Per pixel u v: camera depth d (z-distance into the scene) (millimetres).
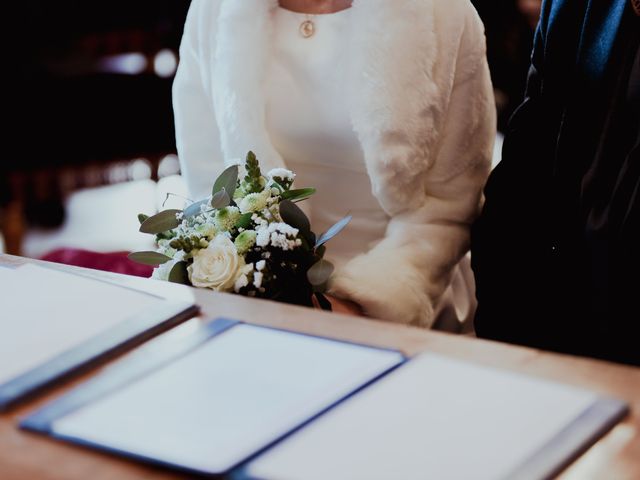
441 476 704
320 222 1715
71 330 982
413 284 1551
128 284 1122
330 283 1475
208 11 1714
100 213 4305
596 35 1362
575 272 1415
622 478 702
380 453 735
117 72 3684
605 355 1374
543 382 823
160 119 3723
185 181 1807
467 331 1800
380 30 1532
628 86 1335
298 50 1614
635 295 1335
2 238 3590
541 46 1462
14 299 1078
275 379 856
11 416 847
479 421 770
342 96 1591
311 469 722
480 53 1577
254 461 737
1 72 3596
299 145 1653
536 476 698
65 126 3607
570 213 1416
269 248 1365
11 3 3896
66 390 882
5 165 3523
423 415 784
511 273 1508
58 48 3914
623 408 778
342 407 803
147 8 4238
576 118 1392
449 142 1602
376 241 1669
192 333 967
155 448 764
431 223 1604
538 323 1487
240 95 1623
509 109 3490
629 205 1317
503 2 3438
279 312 1013
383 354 888
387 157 1542
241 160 1636
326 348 907
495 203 1513
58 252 2113
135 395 849
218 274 1333
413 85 1539
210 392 841
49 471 761
